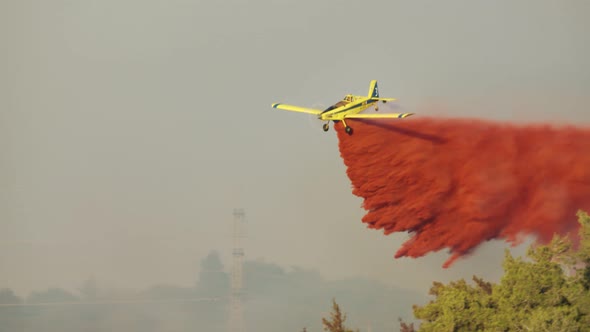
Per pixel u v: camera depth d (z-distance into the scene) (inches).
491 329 1231.5
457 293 1286.9
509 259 1288.1
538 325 1169.4
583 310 1210.6
